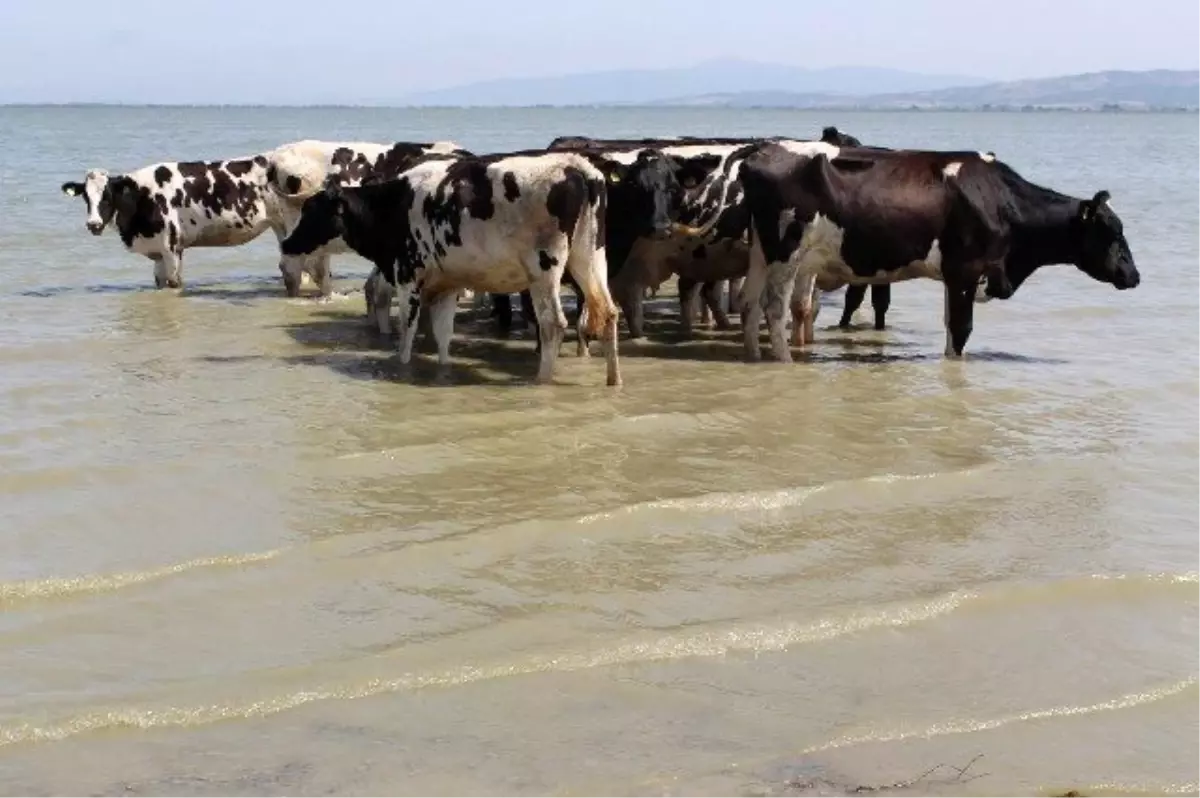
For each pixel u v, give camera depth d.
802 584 7.59
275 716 5.87
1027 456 10.39
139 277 20.75
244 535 8.12
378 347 14.70
